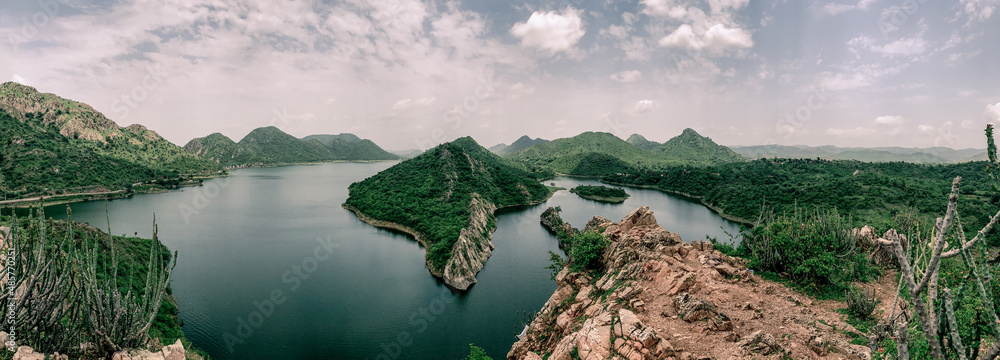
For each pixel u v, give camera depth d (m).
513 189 170.25
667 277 25.64
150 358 17.11
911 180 145.88
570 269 35.06
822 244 27.88
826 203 120.19
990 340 12.27
